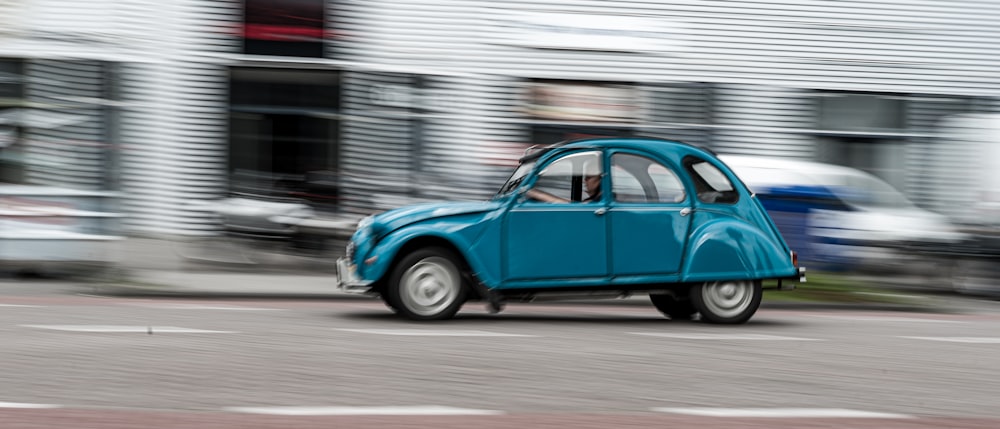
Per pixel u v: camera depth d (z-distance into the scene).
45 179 15.94
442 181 17.84
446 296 10.10
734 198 10.51
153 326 9.14
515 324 10.12
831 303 13.52
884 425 5.93
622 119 18.77
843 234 15.59
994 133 16.34
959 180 17.28
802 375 7.55
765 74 18.95
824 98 19.17
